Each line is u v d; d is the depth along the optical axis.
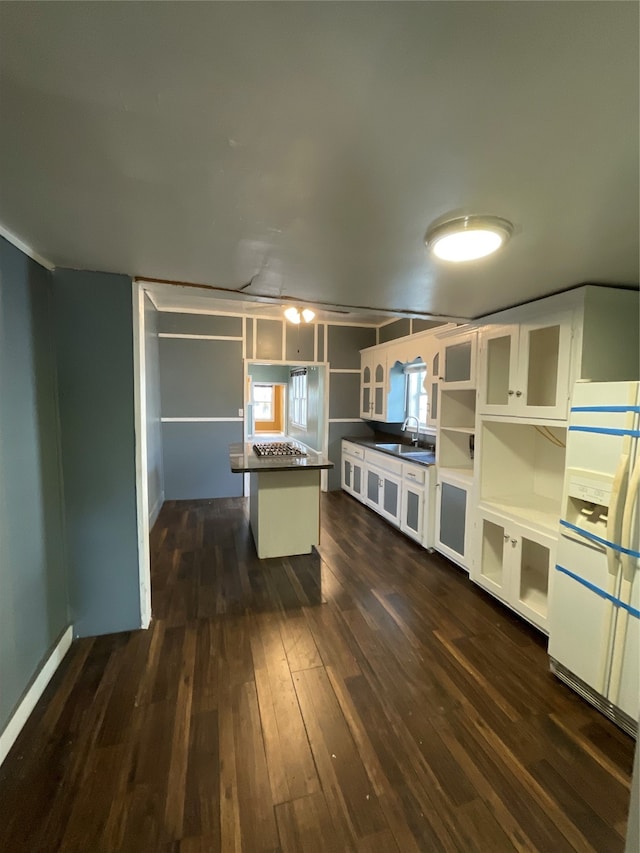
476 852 1.26
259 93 0.79
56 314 2.12
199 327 5.30
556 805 1.40
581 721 1.77
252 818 1.35
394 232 1.47
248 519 4.58
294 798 1.42
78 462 2.23
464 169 1.06
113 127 0.90
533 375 2.50
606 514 1.83
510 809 1.39
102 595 2.34
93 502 2.28
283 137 0.93
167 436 5.29
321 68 0.73
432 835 1.30
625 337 2.20
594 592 1.82
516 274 1.95
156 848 1.26
